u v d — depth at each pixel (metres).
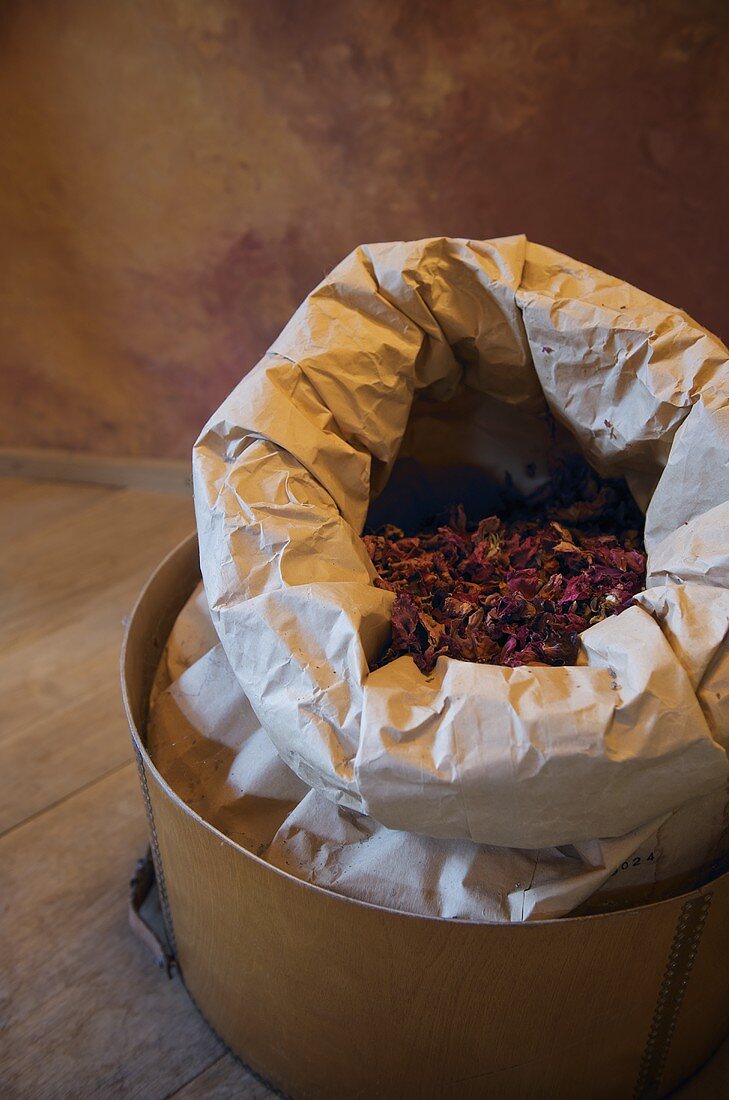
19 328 2.13
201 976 1.13
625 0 1.46
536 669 0.91
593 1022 0.99
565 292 1.12
